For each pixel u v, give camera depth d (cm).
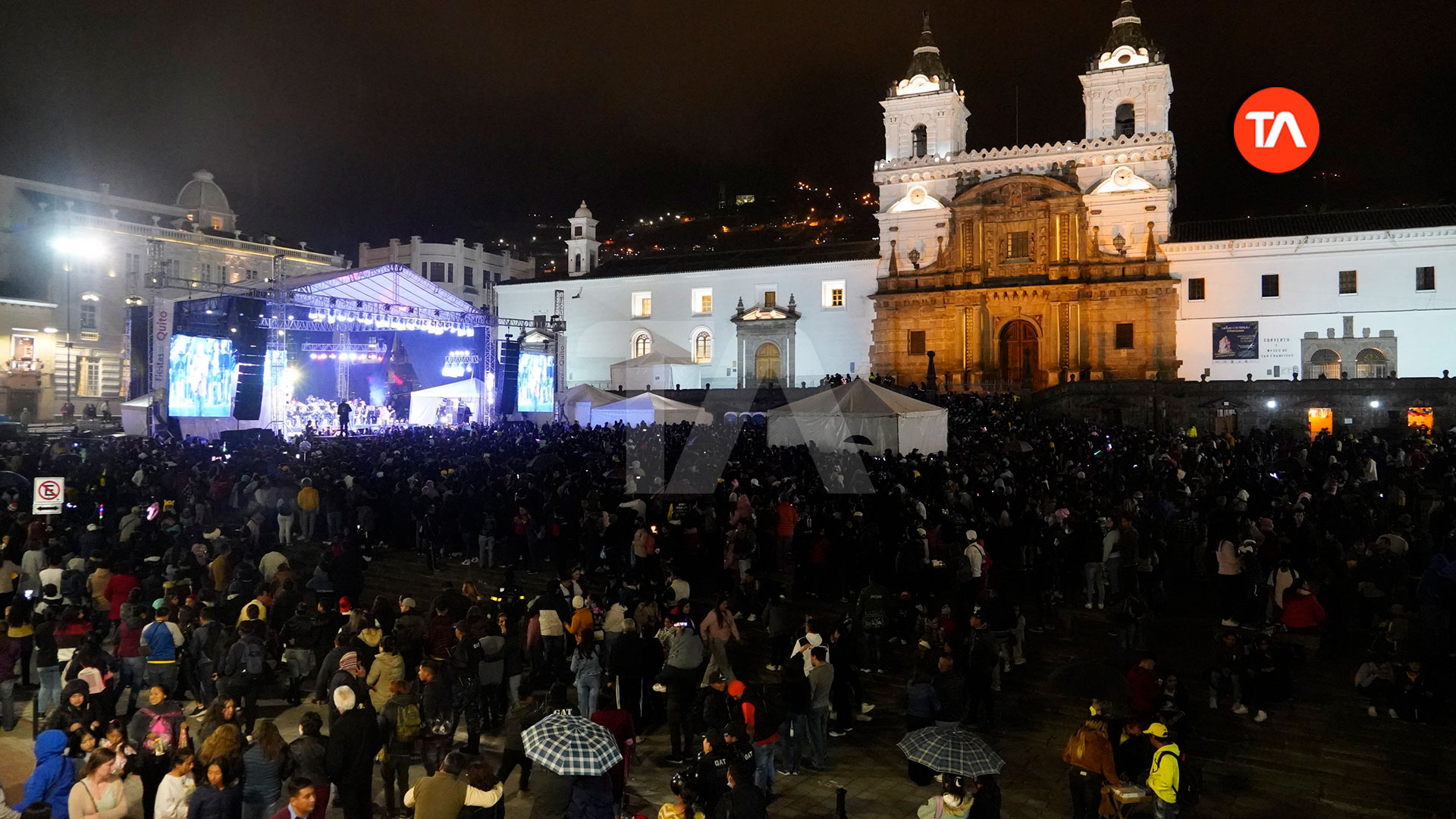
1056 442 3675
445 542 2558
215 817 931
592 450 3544
